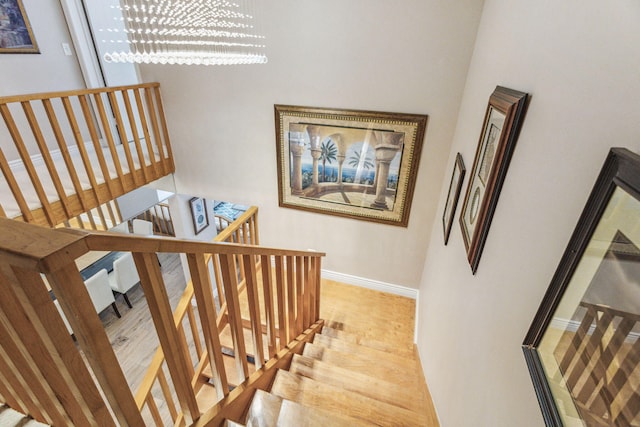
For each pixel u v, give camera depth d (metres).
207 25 2.00
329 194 3.47
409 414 1.86
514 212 1.12
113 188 3.09
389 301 3.70
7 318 0.70
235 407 1.45
